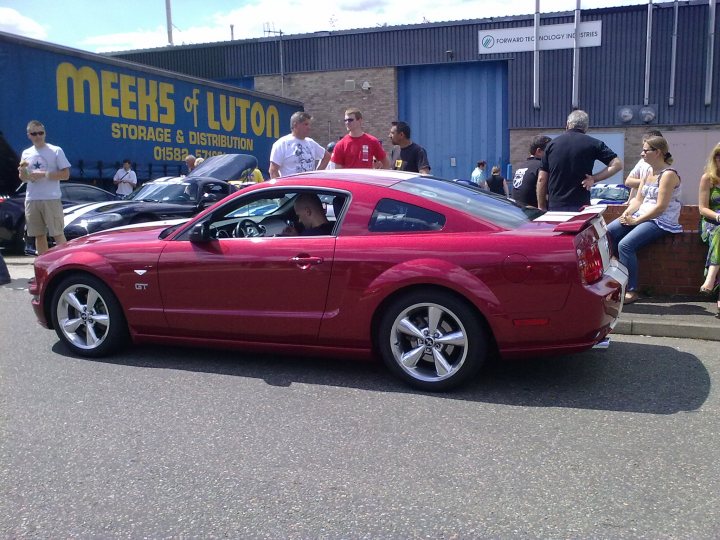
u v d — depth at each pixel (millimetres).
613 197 13758
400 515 3018
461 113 25016
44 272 5496
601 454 3598
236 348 5109
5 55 12906
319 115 26672
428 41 24797
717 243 6094
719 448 3652
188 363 5316
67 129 14398
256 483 3344
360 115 7375
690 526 2879
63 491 3297
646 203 6633
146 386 4793
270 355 5496
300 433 3939
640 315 6238
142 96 16719
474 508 3064
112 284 5266
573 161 6469
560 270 4191
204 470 3492
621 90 22656
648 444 3715
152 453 3699
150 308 5199
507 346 4340
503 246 4301
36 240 9422
